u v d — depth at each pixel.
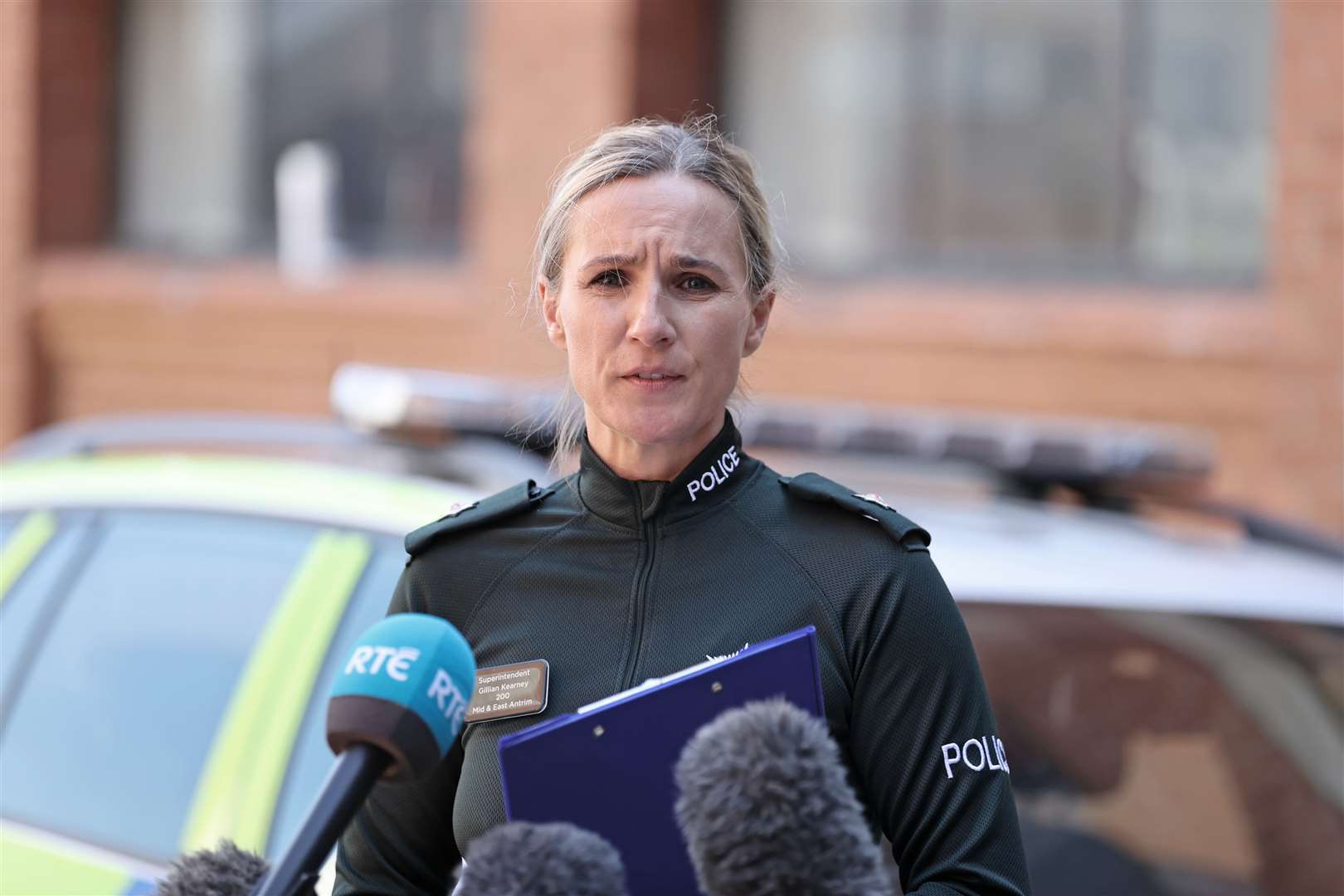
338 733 4.64
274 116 30.58
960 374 23.20
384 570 9.11
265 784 8.64
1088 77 23.69
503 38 25.94
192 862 5.04
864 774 5.77
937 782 5.66
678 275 5.92
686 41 25.67
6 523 11.31
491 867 4.32
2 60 31.17
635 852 5.04
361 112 29.61
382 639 4.80
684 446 6.07
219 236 31.16
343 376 11.00
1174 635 9.46
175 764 9.09
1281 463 21.12
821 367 24.19
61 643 10.17
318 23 30.08
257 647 9.27
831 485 6.14
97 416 30.41
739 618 5.85
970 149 24.55
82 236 31.61
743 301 6.04
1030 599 9.29
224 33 31.02
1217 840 9.09
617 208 5.92
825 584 5.86
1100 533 10.77
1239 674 9.46
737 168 6.16
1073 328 22.36
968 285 24.28
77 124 31.48
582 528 6.15
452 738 4.78
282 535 9.73
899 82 25.00
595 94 25.08
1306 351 20.92
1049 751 8.99
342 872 6.25
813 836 4.25
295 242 29.95
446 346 26.56
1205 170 22.88
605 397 5.98
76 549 10.66
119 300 29.67
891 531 5.90
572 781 5.07
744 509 6.10
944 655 5.79
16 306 30.86
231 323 28.67
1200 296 22.48
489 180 26.08
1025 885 5.66
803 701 5.06
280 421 11.91
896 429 11.41
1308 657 9.66
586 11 25.14
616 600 6.01
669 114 25.52
